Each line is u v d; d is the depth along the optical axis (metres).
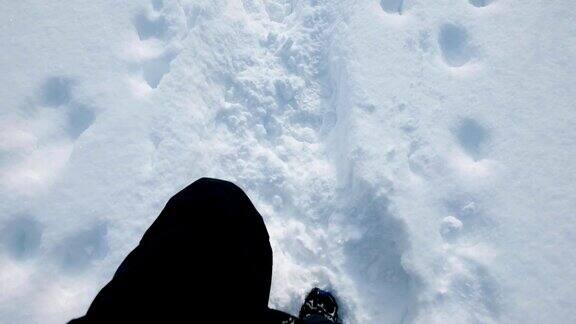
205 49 1.83
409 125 1.66
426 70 1.77
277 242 1.64
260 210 1.69
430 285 1.45
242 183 1.72
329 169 1.71
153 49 1.87
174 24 1.87
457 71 1.77
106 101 1.74
